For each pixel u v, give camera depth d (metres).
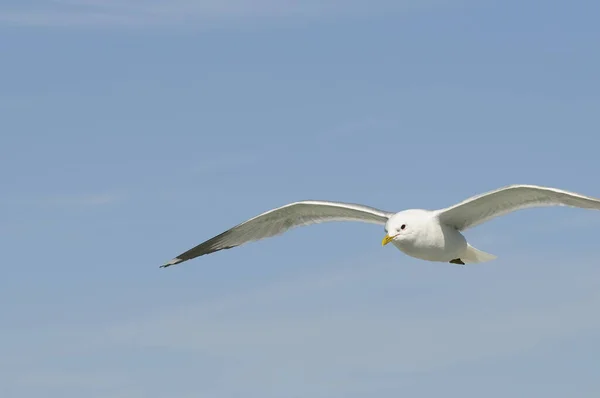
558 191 14.55
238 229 17.42
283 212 16.86
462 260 16.83
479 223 15.59
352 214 16.39
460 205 15.13
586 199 14.48
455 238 15.52
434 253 15.48
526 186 14.67
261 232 17.33
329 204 16.30
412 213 15.45
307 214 16.81
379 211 15.99
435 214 15.40
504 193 14.92
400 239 15.27
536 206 15.11
